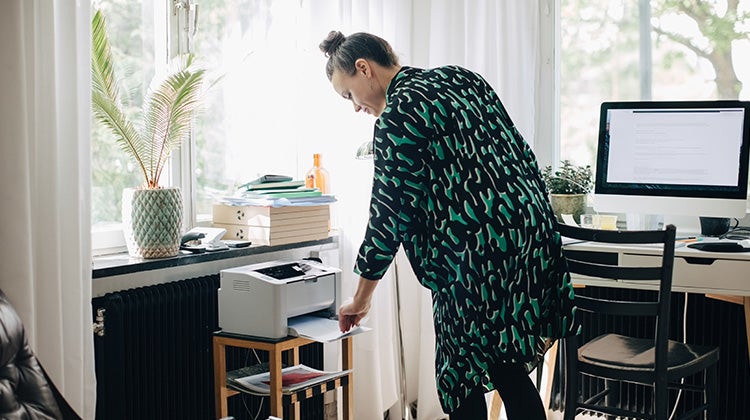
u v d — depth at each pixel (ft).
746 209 10.30
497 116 6.98
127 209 8.70
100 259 8.58
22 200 6.82
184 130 9.00
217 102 10.21
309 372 9.21
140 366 8.61
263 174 10.86
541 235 6.79
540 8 11.64
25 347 5.58
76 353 7.43
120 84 9.20
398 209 6.54
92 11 8.84
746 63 10.76
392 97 6.68
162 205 8.62
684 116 10.05
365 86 7.37
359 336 11.23
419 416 11.96
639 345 9.04
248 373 9.21
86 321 7.66
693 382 10.62
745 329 10.32
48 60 7.19
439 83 6.73
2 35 6.72
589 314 11.15
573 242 10.03
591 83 11.63
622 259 9.53
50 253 7.21
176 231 8.78
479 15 11.48
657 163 10.19
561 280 7.08
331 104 10.96
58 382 7.23
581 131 11.73
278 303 8.36
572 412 8.40
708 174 9.95
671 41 11.14
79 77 7.64
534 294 6.77
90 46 7.69
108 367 8.34
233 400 9.73
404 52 11.81
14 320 5.52
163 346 8.86
